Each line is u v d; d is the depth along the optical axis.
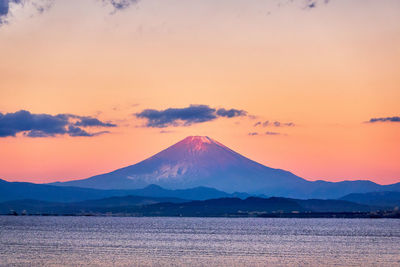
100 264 129.75
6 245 176.00
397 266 128.88
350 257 146.75
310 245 186.12
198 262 134.88
